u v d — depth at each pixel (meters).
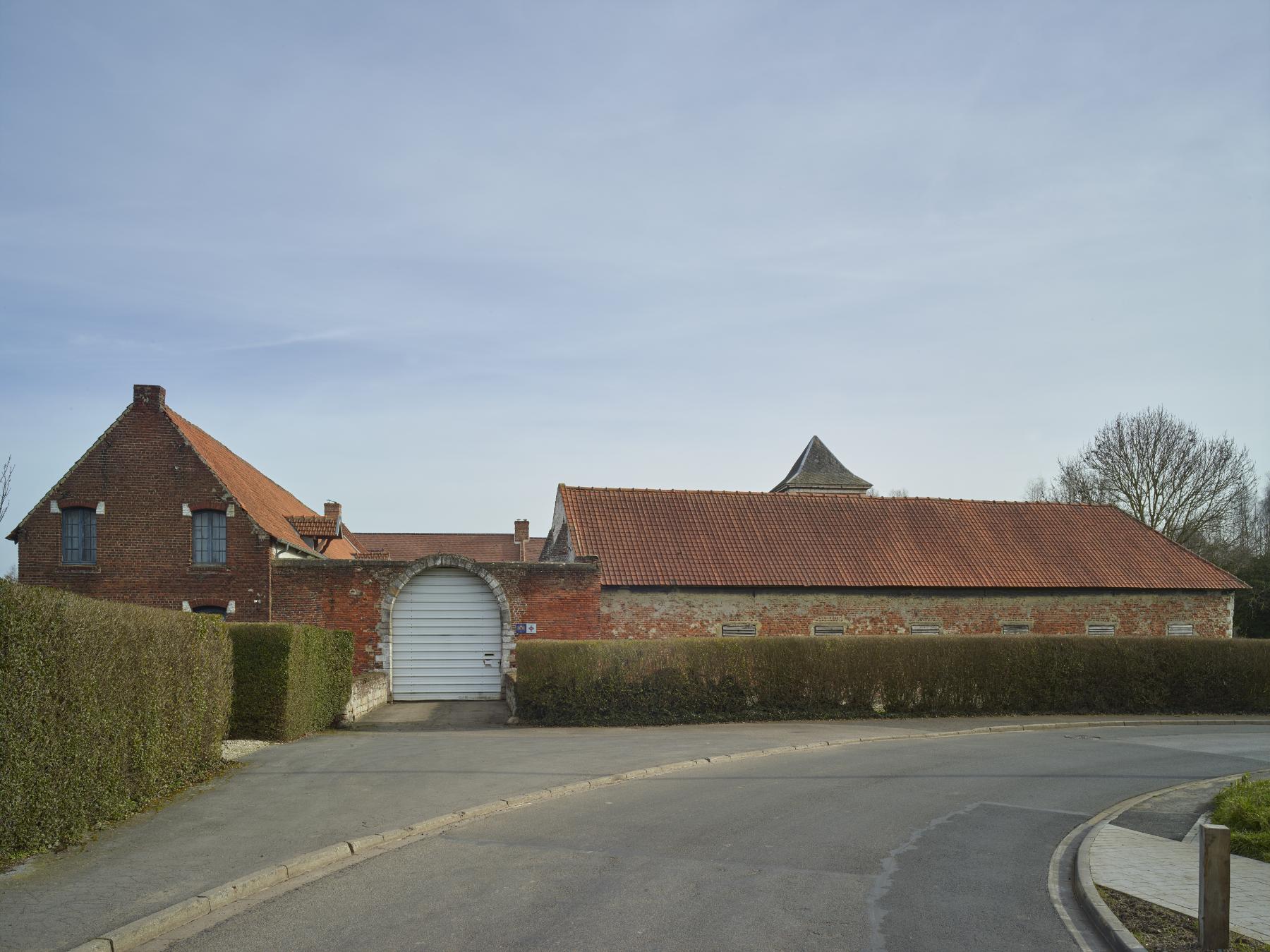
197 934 6.94
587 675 20.69
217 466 28.88
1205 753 17.80
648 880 8.39
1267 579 42.06
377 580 25.53
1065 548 32.72
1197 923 7.48
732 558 28.61
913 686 23.19
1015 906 8.09
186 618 12.48
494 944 6.69
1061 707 24.31
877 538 31.19
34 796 8.59
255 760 14.28
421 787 12.31
